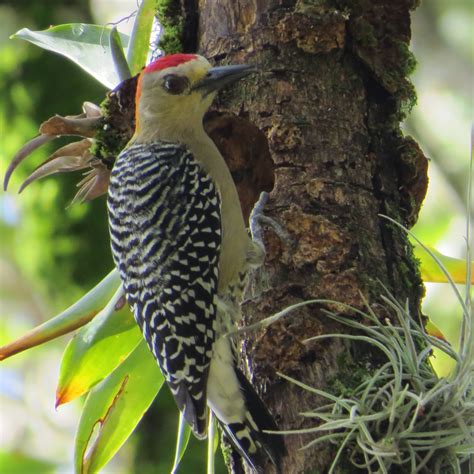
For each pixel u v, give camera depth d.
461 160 18.20
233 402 8.44
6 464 16.41
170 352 8.64
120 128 10.10
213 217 9.16
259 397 8.38
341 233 8.92
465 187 17.89
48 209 15.00
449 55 19.22
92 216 14.95
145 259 8.96
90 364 9.63
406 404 7.98
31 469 16.47
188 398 8.36
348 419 7.84
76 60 10.76
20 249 16.23
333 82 9.53
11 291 18.97
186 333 8.69
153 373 9.73
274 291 8.94
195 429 8.15
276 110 9.48
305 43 9.52
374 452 7.70
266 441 8.25
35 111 15.34
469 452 7.87
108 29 10.89
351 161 9.30
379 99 9.66
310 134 9.34
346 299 8.71
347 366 8.48
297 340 8.60
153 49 11.03
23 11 15.95
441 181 18.11
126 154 9.58
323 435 8.26
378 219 9.20
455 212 17.83
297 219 9.04
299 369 8.55
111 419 9.66
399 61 9.70
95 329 9.51
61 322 9.44
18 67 15.44
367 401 8.05
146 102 9.77
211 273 8.98
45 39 10.80
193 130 9.68
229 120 10.10
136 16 10.53
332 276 8.80
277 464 8.22
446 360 15.22
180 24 10.34
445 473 8.02
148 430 13.85
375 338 8.55
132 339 9.72
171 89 9.59
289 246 8.99
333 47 9.54
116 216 9.32
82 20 16.27
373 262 8.96
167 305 8.77
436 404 7.91
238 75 9.50
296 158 9.29
